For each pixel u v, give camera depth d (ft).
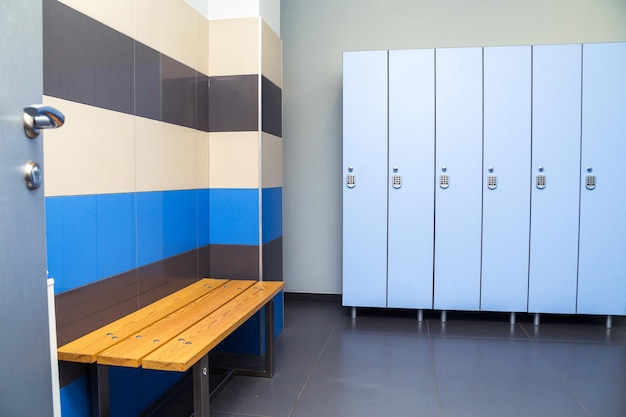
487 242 11.80
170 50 7.72
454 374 8.73
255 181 9.32
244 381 8.49
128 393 6.73
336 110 14.11
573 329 11.51
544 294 11.66
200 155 9.04
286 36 14.25
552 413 7.22
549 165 11.50
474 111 11.68
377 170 12.10
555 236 11.56
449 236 11.93
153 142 7.20
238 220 9.42
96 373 5.80
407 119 11.93
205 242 9.31
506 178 11.66
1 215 3.18
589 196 11.39
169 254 7.79
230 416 7.18
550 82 11.39
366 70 12.03
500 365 9.16
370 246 12.23
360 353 9.86
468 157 11.76
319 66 14.11
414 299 12.15
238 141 9.35
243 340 9.79
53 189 5.04
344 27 13.91
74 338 5.46
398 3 13.58
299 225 14.46
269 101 9.88
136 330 5.87
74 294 5.42
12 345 3.29
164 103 7.53
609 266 11.41
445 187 11.84
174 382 8.25
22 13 3.36
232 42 9.29
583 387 8.14
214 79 9.38
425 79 11.82
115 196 6.20
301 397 7.84
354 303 12.37
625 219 11.29
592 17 12.85
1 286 3.18
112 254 6.16
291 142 14.39
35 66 3.51
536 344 10.39
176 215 8.03
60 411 5.18
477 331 11.35
